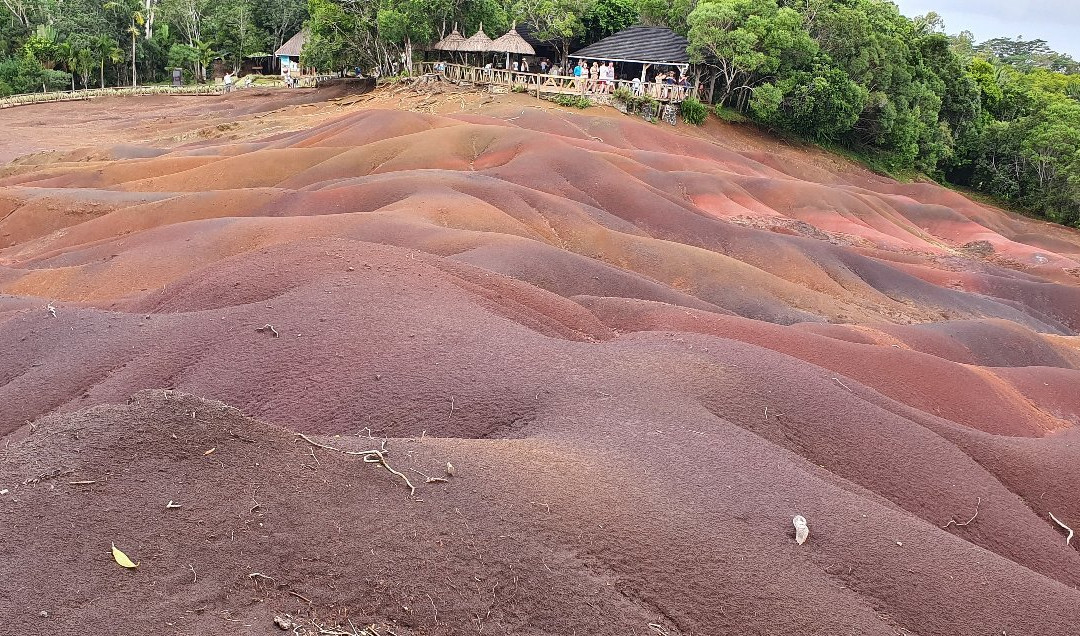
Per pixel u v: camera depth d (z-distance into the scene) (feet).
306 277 47.75
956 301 109.19
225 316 42.47
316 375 36.27
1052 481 44.39
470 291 50.31
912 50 238.68
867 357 59.77
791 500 29.22
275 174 126.00
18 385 40.29
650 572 22.39
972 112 255.29
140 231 94.32
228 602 17.40
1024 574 29.53
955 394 57.88
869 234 138.10
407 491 22.40
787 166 189.47
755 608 22.52
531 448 27.73
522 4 244.63
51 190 114.62
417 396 34.32
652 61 208.33
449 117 156.56
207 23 330.34
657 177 134.51
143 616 16.56
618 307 63.21
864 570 26.50
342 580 18.60
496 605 19.29
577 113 174.91
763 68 197.77
